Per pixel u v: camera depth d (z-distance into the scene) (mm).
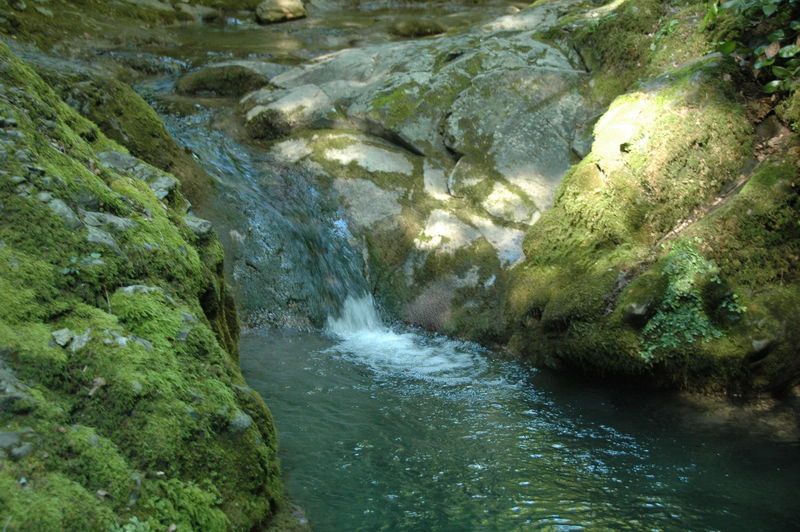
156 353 2711
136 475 2277
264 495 2832
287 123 7727
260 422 3029
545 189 6750
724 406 4742
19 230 2752
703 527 3326
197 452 2553
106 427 2373
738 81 5703
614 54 7215
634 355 4938
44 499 1984
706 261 4961
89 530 2006
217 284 3695
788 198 5066
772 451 4168
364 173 7148
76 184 3146
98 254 2902
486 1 14398
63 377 2398
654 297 4895
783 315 4746
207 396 2758
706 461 4039
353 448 3965
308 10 13312
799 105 5332
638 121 5727
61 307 2621
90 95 5738
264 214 6516
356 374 5207
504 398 4910
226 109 8094
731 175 5480
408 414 4543
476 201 6824
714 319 4844
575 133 6980
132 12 10617
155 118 6277
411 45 8586
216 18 11875
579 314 5199
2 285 2529
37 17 8906
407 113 7465
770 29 5754
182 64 9086
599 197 5668
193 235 3779
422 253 6578
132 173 4000
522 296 5824
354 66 8414
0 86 3451
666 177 5504
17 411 2197
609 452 4125
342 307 6367
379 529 3143
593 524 3311
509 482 3703
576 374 5324
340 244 6699
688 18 6773
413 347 5902
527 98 7309
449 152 7316
